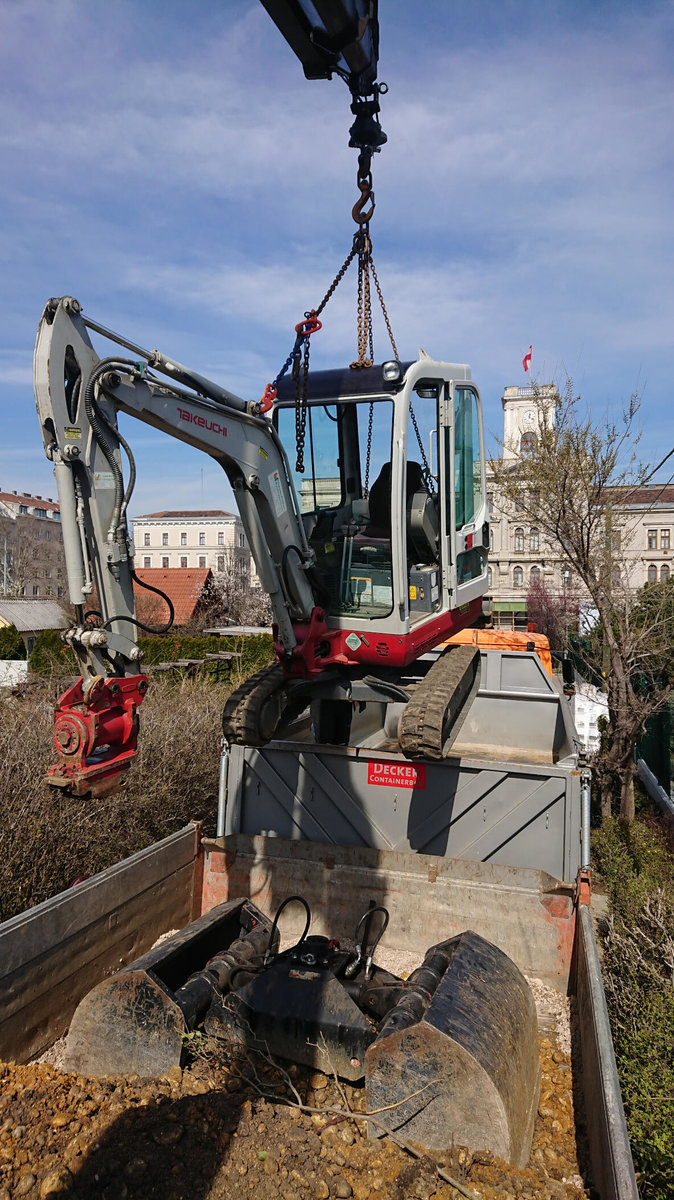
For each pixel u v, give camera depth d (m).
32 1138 3.20
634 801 11.14
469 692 6.66
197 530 83.31
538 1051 4.01
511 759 7.14
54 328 3.56
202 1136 3.26
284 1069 3.75
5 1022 3.70
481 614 7.71
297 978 3.96
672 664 10.81
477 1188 3.05
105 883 4.46
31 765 7.41
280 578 5.09
